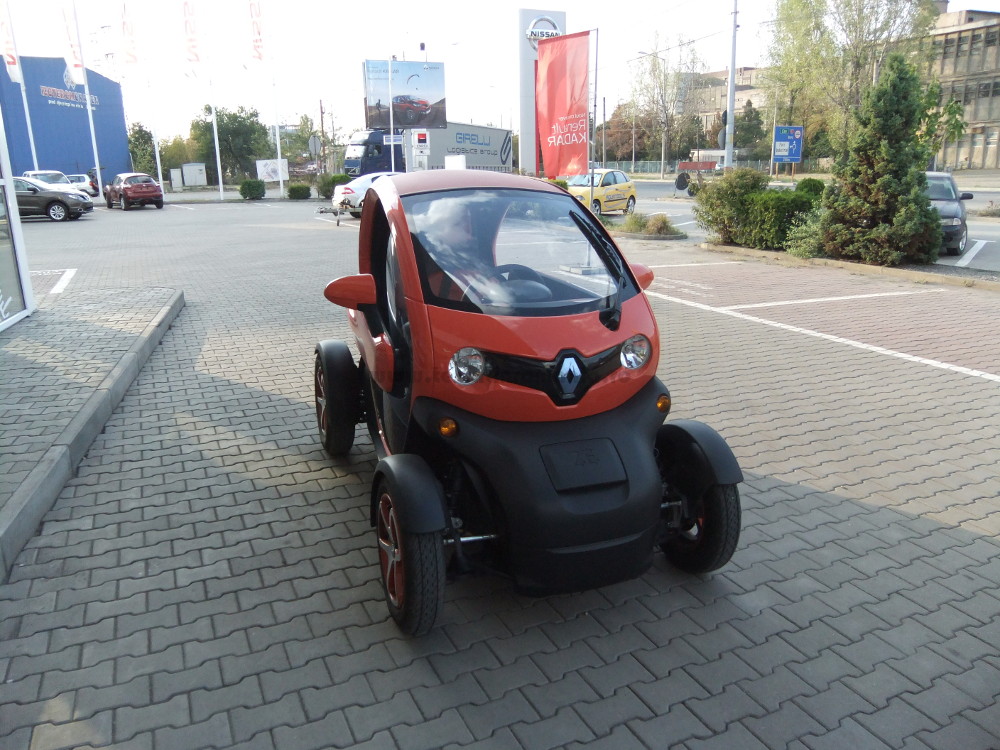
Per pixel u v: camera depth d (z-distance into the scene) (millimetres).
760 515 4504
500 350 3244
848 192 13906
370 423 4781
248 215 29781
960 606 3623
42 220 27453
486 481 3223
